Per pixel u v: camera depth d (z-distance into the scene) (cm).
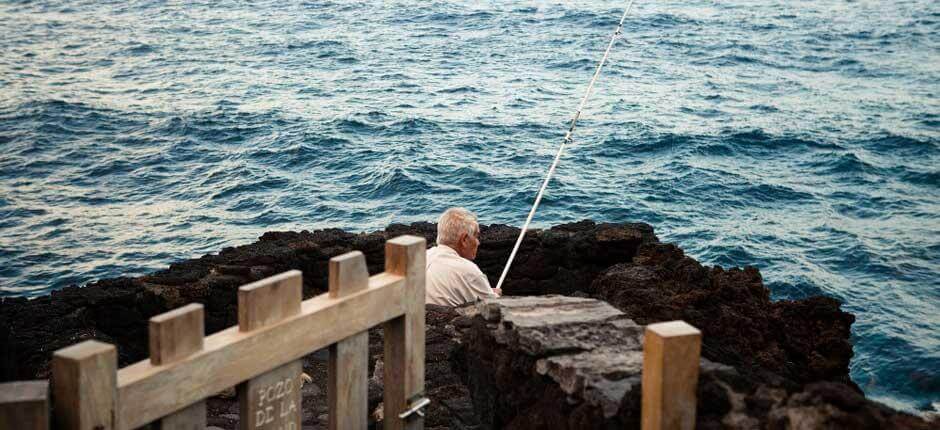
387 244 328
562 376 309
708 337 471
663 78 4022
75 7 6762
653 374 258
